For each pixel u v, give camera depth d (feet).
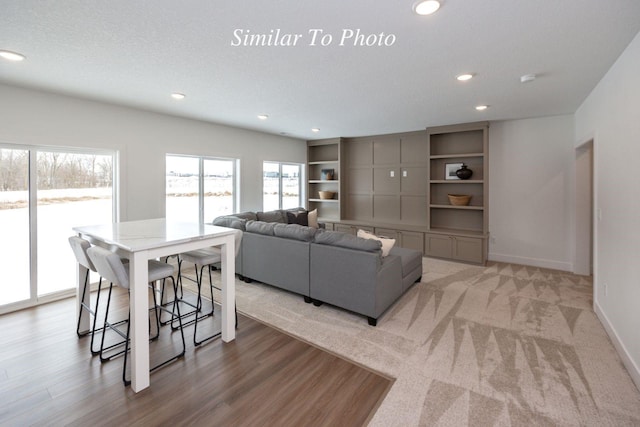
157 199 14.43
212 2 5.63
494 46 7.48
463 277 14.25
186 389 6.54
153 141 14.20
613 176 8.46
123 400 6.18
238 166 18.51
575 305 10.90
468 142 17.72
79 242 7.84
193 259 9.07
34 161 11.03
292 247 11.40
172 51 7.72
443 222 19.01
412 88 10.67
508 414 5.77
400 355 7.83
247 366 7.38
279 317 10.09
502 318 9.90
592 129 10.96
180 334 8.93
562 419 5.64
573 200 14.99
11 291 10.62
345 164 23.09
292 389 6.56
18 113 10.39
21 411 5.83
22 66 8.63
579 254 14.69
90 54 7.86
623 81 7.75
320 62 8.43
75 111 11.71
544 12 6.00
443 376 6.95
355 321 9.78
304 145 23.85
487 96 11.72
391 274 10.33
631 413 5.77
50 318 9.88
